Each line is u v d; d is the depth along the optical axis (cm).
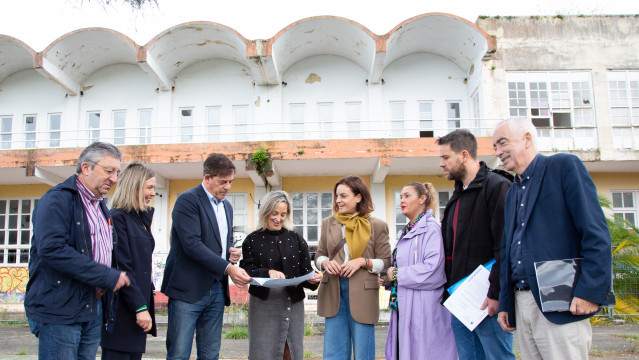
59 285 280
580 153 1305
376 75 1410
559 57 1360
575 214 251
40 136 1497
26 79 1537
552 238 257
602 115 1332
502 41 1360
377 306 380
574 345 244
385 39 1295
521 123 284
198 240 362
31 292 283
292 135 1448
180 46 1413
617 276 966
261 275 372
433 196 402
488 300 304
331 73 1486
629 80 1365
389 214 1382
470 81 1439
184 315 360
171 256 376
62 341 278
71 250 279
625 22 1383
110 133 1488
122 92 1509
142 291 337
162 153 1257
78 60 1443
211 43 1424
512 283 281
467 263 329
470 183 340
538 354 264
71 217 292
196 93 1494
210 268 353
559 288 244
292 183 1415
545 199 263
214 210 395
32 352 695
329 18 1320
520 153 281
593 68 1359
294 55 1456
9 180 1433
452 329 349
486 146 1230
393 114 1462
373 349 377
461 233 335
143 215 351
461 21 1317
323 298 388
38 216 284
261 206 401
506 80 1343
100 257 303
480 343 338
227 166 388
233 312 964
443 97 1460
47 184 1477
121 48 1430
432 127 1441
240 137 1454
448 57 1476
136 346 324
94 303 299
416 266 352
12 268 1409
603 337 760
